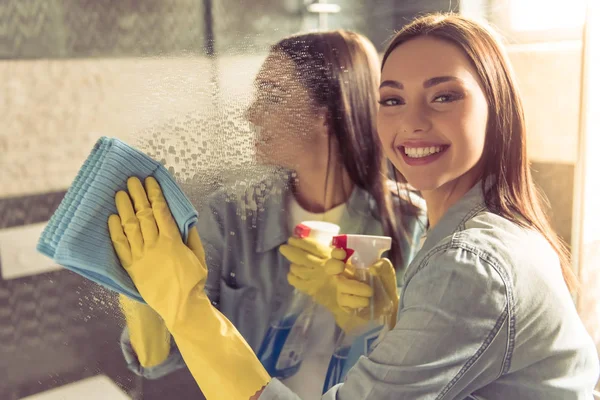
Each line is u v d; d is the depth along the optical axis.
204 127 0.67
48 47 0.56
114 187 0.55
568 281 0.73
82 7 0.58
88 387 0.61
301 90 0.76
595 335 1.07
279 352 0.77
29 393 0.58
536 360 0.58
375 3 0.86
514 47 1.02
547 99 1.04
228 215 0.70
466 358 0.54
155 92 0.63
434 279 0.56
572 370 0.61
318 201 0.81
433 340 0.54
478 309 0.54
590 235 1.04
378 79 0.84
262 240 0.74
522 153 0.67
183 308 0.56
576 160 1.02
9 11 0.54
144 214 0.55
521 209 0.66
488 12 0.99
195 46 0.66
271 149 0.74
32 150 0.56
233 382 0.55
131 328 0.63
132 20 0.61
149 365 0.64
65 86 0.57
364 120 0.84
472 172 0.69
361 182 0.86
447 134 0.67
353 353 0.81
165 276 0.55
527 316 0.56
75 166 0.59
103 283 0.55
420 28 0.70
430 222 0.75
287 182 0.77
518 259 0.57
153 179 0.57
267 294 0.75
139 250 0.55
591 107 1.00
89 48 0.58
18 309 0.56
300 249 0.77
